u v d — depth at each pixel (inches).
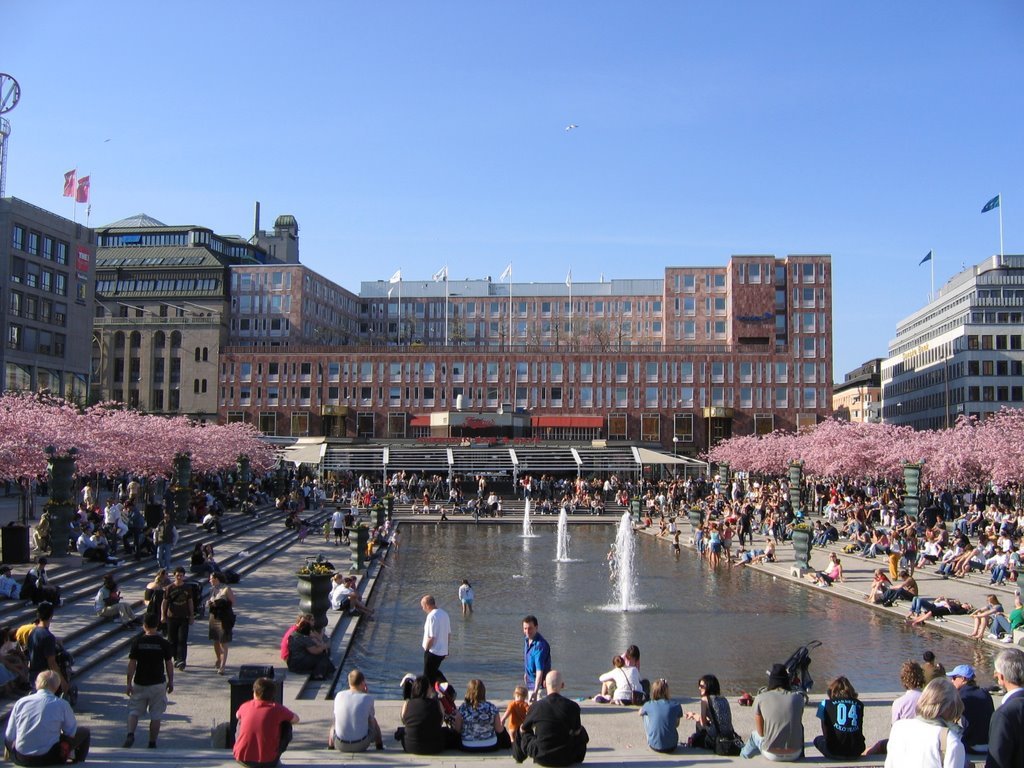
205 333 6077.8
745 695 863.1
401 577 1913.1
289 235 7795.3
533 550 2445.9
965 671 646.5
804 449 3565.5
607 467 4436.5
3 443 1763.0
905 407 7234.3
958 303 6658.5
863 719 745.0
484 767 636.1
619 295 7406.5
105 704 829.8
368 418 5994.1
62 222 4347.9
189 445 2874.0
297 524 2498.8
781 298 6378.0
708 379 5954.7
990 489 2910.9
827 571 1766.7
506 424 5477.4
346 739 685.3
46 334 4207.7
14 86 3996.1
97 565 1488.7
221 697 858.8
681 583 1845.5
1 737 708.0
